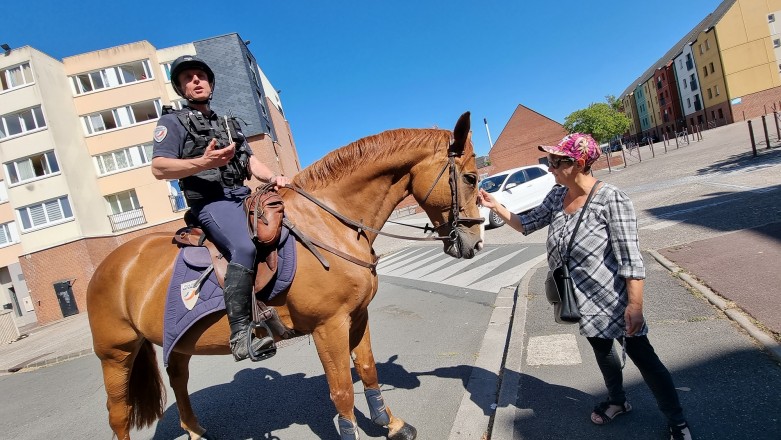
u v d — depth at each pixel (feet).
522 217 10.44
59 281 88.33
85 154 98.84
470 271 31.94
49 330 68.13
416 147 10.03
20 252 106.22
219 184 9.28
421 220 84.43
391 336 20.38
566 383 11.94
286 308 9.35
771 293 13.61
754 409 8.98
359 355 10.79
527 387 12.15
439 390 13.60
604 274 8.67
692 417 9.22
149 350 11.75
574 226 8.92
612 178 67.00
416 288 30.48
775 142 55.06
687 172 50.98
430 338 18.94
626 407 9.85
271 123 117.70
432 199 10.09
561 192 9.98
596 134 218.79
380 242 68.64
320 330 9.47
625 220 8.22
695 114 216.95
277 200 9.21
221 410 15.40
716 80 191.21
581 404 10.79
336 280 9.24
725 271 16.38
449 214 10.16
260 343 8.64
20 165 92.07
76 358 35.53
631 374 11.46
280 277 9.00
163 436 14.53
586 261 8.79
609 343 9.32
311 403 14.69
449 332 19.26
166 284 9.81
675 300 15.17
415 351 17.60
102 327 10.72
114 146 99.86
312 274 9.14
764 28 177.06
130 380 11.55
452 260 39.17
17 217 91.20
